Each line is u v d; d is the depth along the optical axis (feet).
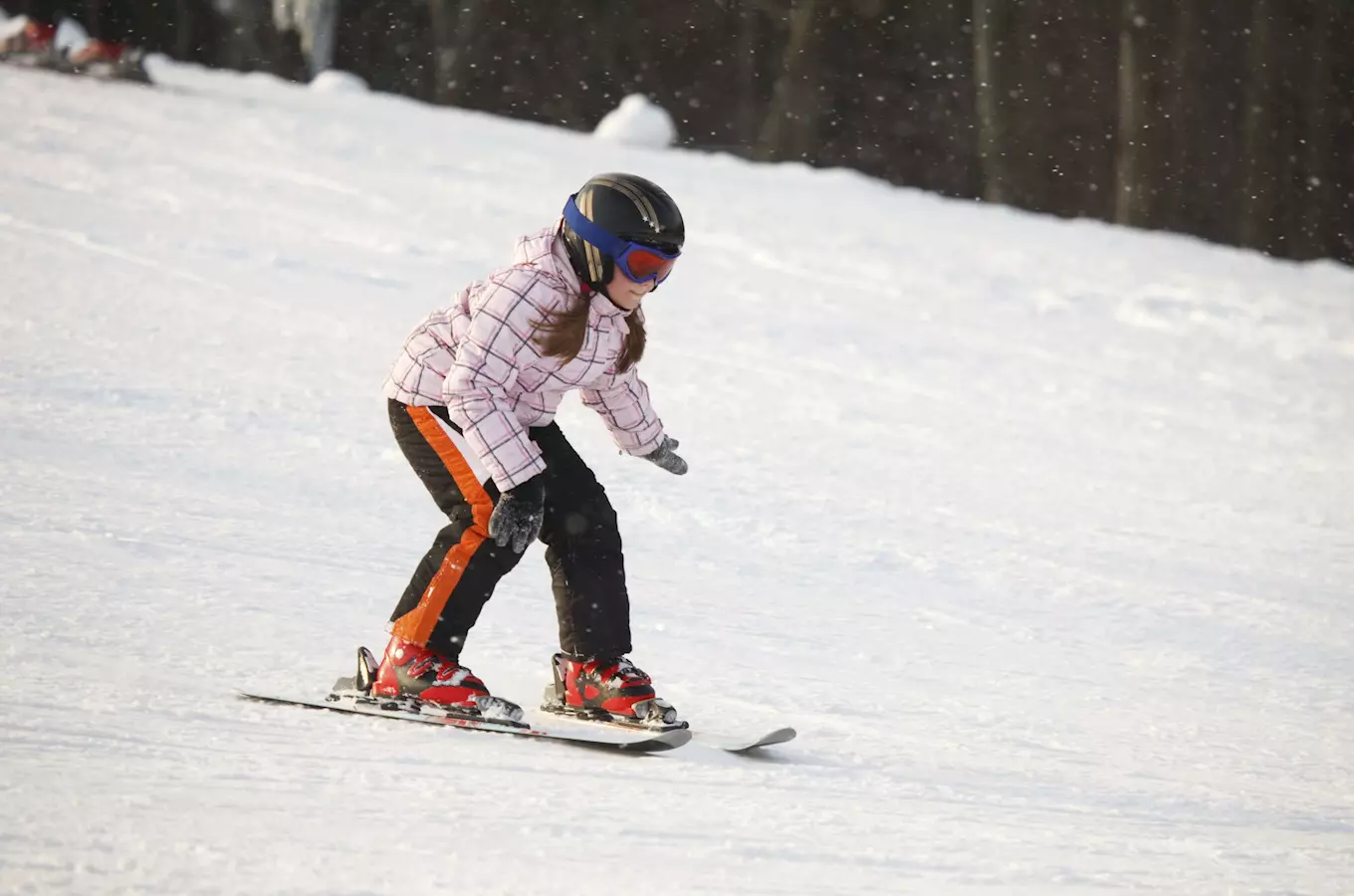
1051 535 76.74
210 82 274.77
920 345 123.65
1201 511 85.30
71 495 62.85
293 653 47.06
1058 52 330.54
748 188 204.13
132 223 130.00
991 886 30.73
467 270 131.64
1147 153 255.70
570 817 33.12
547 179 188.44
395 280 123.65
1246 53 254.06
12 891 25.70
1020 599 65.10
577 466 43.70
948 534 74.74
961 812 36.58
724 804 35.45
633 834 32.22
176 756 35.27
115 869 27.14
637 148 242.58
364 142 200.34
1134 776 42.11
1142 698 52.21
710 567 65.10
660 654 52.29
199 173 162.50
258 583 54.60
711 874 29.94
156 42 454.40
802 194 204.33
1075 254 173.68
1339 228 257.55
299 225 141.38
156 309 102.12
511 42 453.99
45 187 141.79
